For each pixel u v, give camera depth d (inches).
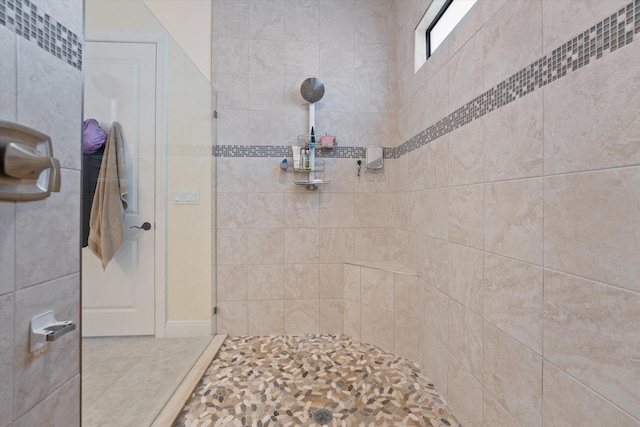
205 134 78.3
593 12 27.1
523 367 36.0
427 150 64.8
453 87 53.5
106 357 54.7
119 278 59.7
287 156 83.1
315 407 53.5
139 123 66.1
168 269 71.4
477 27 45.9
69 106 30.5
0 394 23.6
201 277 77.8
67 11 30.2
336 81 84.0
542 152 33.1
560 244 30.7
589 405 27.4
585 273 27.9
